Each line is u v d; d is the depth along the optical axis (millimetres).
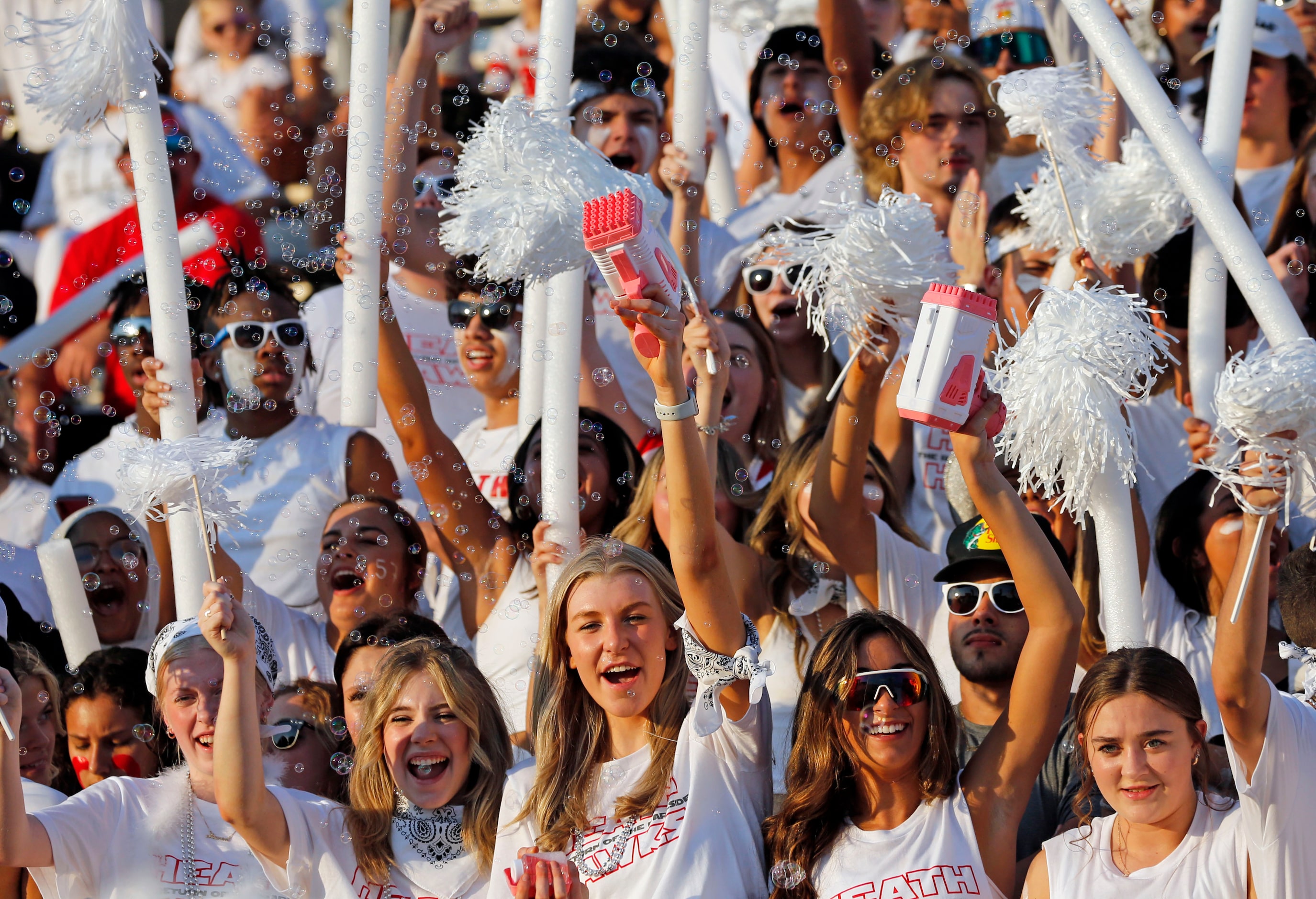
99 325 15312
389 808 7871
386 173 12773
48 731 9078
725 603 7402
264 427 12469
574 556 9039
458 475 11523
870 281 8336
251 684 7504
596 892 7195
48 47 9219
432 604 12148
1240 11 9906
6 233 18000
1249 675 6695
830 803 7391
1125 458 6996
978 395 7113
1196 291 10055
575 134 14039
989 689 8828
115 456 13484
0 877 8000
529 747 9484
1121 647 7738
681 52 11555
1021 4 14727
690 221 11633
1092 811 7488
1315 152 12680
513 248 7395
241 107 18953
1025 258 12430
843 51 14539
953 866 7070
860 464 9570
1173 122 8664
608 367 13195
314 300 14664
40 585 12070
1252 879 6867
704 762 7453
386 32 10680
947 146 13242
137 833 7715
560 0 9922
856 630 7473
